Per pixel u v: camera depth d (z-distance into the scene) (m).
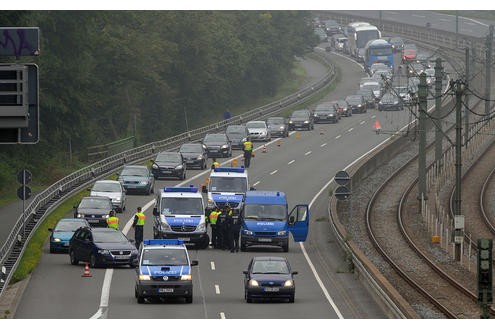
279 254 160.12
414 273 147.50
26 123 72.19
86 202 177.50
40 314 112.06
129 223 180.75
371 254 163.62
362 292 129.38
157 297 122.75
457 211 161.75
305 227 165.38
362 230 187.00
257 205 163.38
